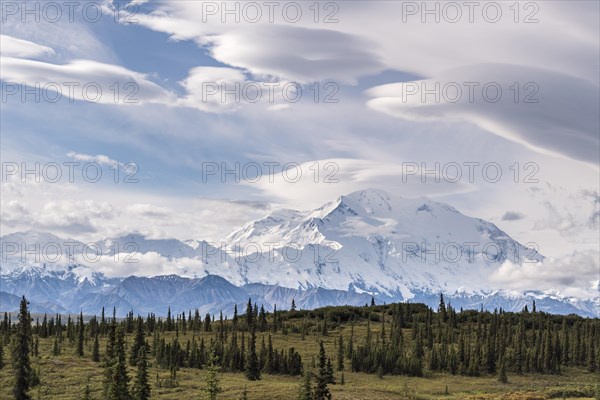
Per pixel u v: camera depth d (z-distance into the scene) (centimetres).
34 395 16812
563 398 19125
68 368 19875
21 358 13325
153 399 16888
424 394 19862
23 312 13462
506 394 19800
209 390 15350
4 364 19525
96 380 18500
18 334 13412
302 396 14462
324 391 14412
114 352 15838
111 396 13988
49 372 19300
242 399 16362
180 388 18325
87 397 15588
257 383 19788
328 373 14550
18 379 13288
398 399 18588
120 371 14175
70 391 17362
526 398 19175
